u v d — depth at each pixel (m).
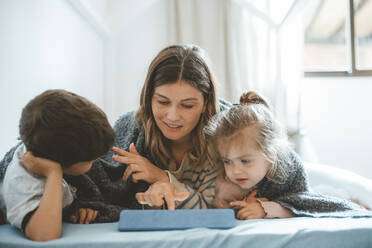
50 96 0.57
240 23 1.86
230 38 1.86
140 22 1.92
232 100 1.85
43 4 1.00
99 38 1.72
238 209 0.84
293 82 1.76
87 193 0.76
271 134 0.79
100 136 0.58
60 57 1.15
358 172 1.99
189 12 1.88
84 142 0.56
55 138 0.55
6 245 0.50
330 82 2.01
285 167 0.81
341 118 2.01
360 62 2.08
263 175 0.78
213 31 1.90
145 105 0.82
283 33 1.74
